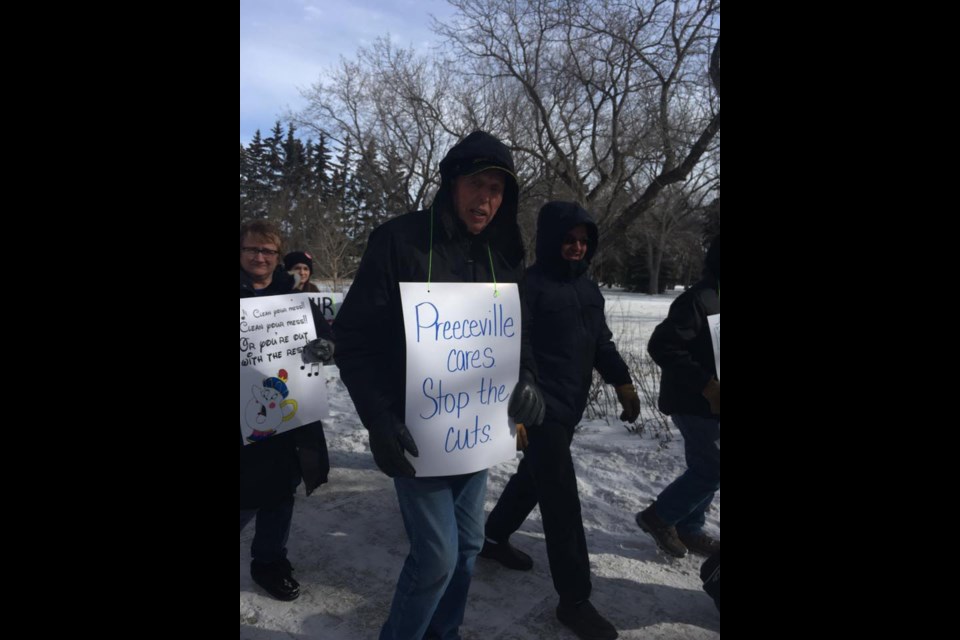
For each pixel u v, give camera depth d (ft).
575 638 7.66
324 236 53.01
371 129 62.18
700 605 8.39
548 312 7.91
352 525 10.80
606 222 34.68
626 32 32.99
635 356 25.39
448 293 5.81
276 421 7.89
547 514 7.71
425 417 5.68
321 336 9.02
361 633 7.72
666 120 32.12
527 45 39.32
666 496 9.34
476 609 8.23
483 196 5.85
